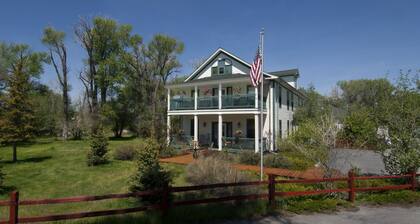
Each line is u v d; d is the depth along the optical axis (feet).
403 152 36.94
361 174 46.06
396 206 30.04
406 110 37.68
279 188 33.47
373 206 29.84
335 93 180.75
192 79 96.17
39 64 139.13
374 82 154.71
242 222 24.04
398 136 37.52
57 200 19.75
